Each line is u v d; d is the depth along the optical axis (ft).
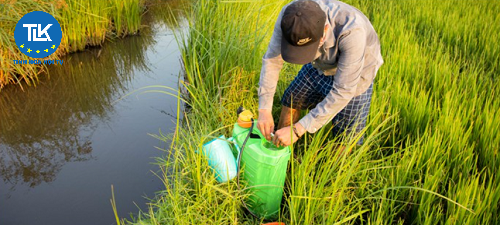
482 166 10.01
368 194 8.59
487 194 7.94
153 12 28.43
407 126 11.44
